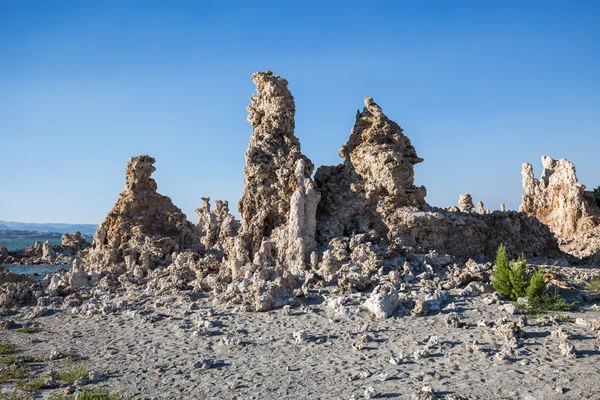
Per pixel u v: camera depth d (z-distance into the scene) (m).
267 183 29.89
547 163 56.12
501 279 20.94
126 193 41.34
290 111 31.00
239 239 28.50
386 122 29.69
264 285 22.20
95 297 25.69
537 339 15.77
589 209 51.94
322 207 29.50
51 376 14.37
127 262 33.12
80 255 44.69
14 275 31.09
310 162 30.12
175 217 41.44
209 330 18.30
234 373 14.45
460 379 13.05
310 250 26.72
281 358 15.42
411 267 24.66
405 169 28.48
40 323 21.64
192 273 28.17
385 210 27.83
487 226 30.98
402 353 15.12
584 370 13.22
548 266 28.31
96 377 14.41
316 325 18.25
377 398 12.19
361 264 24.66
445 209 31.67
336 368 14.35
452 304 19.25
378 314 18.53
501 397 11.92
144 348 17.16
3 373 14.88
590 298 20.52
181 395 13.00
